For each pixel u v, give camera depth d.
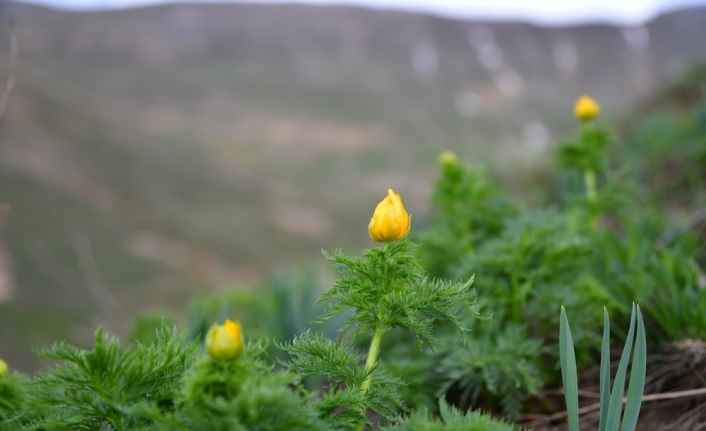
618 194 3.09
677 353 2.12
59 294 9.02
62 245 11.17
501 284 2.19
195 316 3.02
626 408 1.25
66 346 1.08
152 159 19.44
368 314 1.27
